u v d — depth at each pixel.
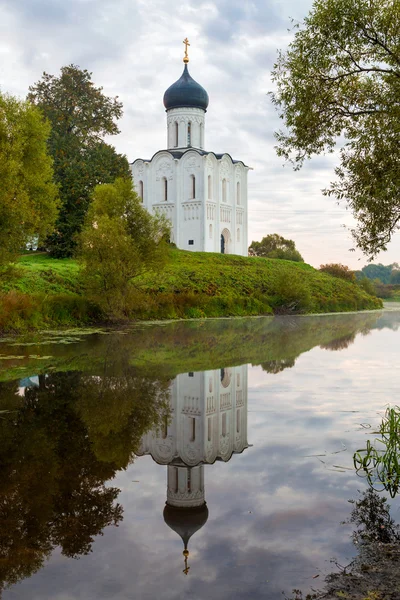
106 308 27.44
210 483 5.93
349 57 10.89
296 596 3.68
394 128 10.55
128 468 6.49
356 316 42.56
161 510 5.23
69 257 44.91
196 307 37.56
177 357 15.84
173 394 10.67
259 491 5.68
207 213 69.06
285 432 7.96
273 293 47.16
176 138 72.81
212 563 4.17
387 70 10.59
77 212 44.97
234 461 6.68
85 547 4.46
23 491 5.73
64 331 23.17
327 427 8.20
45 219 25.81
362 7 10.45
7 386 11.11
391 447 6.67
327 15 10.56
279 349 18.33
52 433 7.94
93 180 46.81
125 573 4.04
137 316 31.52
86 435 7.88
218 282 45.69
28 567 4.12
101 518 5.05
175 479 6.09
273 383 11.84
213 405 9.76
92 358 15.21
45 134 24.66
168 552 4.35
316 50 10.96
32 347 17.55
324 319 37.62
